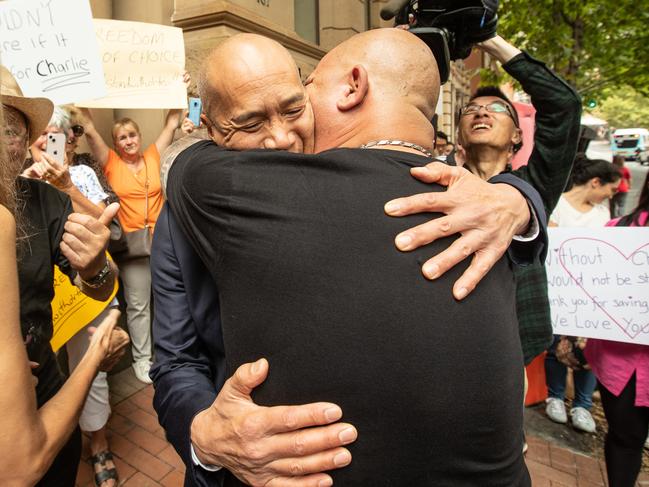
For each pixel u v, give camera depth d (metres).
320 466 0.64
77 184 2.44
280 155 0.72
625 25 6.23
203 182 0.75
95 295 1.45
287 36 3.92
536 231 0.87
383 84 0.85
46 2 1.79
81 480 2.29
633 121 33.88
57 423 0.82
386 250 0.65
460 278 0.67
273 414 0.65
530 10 6.47
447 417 0.63
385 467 0.64
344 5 5.01
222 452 0.71
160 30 2.50
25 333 1.17
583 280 1.92
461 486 0.67
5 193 0.92
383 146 0.80
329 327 0.63
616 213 5.46
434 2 1.37
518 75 1.53
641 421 1.86
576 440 2.79
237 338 0.69
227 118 0.86
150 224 3.05
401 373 0.62
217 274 0.73
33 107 1.16
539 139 1.56
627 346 1.87
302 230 0.65
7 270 0.70
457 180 0.74
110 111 3.51
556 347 2.82
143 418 2.83
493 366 0.66
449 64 1.36
